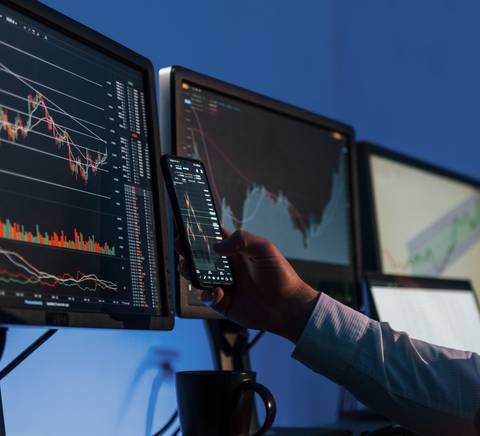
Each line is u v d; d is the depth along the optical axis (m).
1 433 0.80
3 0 0.80
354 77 2.19
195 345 1.39
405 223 1.71
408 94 2.34
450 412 0.80
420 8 2.40
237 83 1.65
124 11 1.33
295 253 1.28
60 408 1.10
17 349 1.05
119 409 1.20
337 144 1.43
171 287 0.97
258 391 0.85
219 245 0.79
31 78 0.82
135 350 1.25
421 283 1.42
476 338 1.47
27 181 0.78
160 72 1.12
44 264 0.78
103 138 0.91
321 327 0.82
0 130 0.76
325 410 1.78
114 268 0.88
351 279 1.39
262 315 0.86
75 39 0.90
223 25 1.62
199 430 0.86
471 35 2.47
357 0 2.24
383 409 0.83
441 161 2.38
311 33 2.02
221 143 1.17
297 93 1.91
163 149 1.10
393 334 0.84
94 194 0.87
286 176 1.29
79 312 0.81
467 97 2.44
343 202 1.42
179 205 0.84
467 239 1.95
